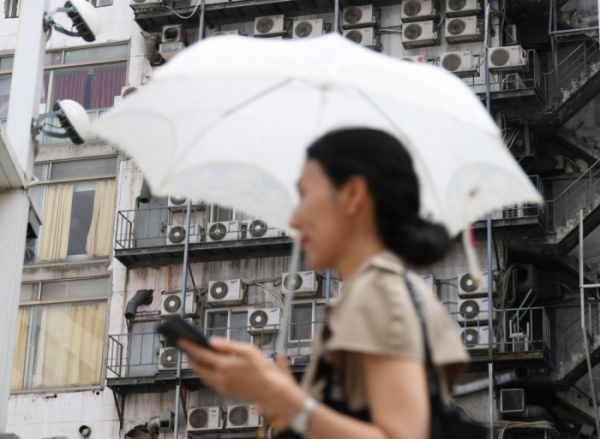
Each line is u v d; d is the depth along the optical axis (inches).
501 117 1116.5
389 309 80.8
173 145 135.9
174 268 1109.7
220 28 1212.5
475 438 82.5
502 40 1149.7
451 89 122.5
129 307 1067.3
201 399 1049.5
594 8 1196.5
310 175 92.8
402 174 90.4
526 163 1122.0
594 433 1015.0
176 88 133.5
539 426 960.3
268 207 137.6
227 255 1104.8
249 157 137.5
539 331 1081.4
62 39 1227.2
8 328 517.3
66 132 562.3
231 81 134.6
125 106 131.6
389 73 121.0
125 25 1225.4
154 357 1071.0
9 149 518.6
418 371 79.0
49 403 1071.6
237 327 1073.5
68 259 1133.1
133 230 1130.7
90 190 1157.1
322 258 91.2
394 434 76.1
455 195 124.3
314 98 134.2
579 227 1034.1
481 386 997.8
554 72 1179.3
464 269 1047.6
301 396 78.0
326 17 1185.4
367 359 79.7
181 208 1125.7
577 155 1143.0
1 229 532.7
